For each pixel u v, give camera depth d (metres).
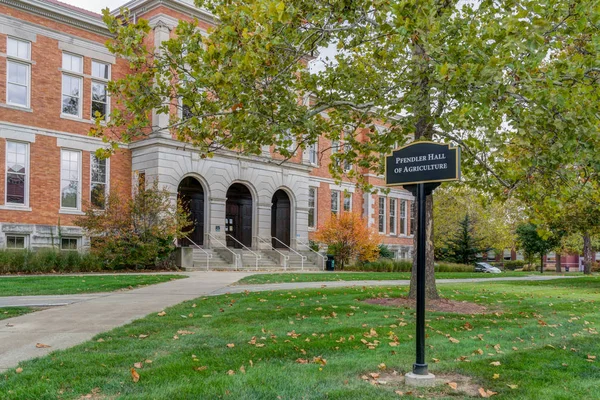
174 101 26.09
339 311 11.02
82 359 6.62
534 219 11.84
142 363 6.55
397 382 6.10
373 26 12.05
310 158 36.59
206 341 7.86
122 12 11.41
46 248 22.31
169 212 23.95
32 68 23.91
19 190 23.47
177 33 11.41
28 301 12.23
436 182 6.23
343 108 13.15
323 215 36.97
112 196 23.34
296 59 11.45
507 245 47.59
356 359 6.93
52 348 7.41
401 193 43.47
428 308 12.02
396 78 14.14
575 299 15.51
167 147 26.23
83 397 5.28
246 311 10.70
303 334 8.46
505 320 10.73
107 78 26.56
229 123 11.38
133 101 11.50
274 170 32.22
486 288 18.62
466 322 10.13
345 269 31.84
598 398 5.52
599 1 8.67
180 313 10.48
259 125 11.52
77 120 25.36
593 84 10.13
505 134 11.84
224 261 27.69
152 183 25.38
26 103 23.86
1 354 7.05
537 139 10.36
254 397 5.31
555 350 7.84
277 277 20.64
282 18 8.91
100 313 10.52
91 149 25.78
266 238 31.50
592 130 9.26
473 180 14.38
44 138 24.20
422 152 6.37
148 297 13.18
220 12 10.71
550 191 11.81
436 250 45.19
